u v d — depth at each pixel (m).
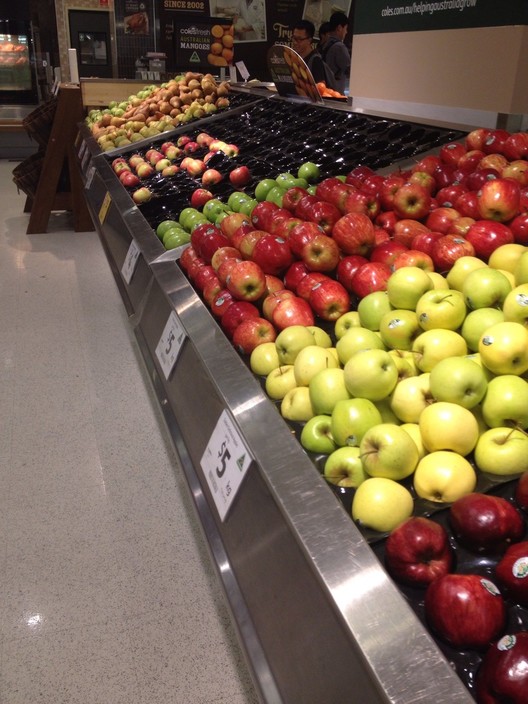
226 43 5.65
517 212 1.43
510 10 2.09
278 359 1.28
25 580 1.84
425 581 0.75
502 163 1.81
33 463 2.35
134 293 2.10
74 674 1.57
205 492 1.25
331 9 6.44
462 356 1.05
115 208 2.66
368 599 0.69
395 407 1.03
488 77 2.23
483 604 0.67
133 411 2.70
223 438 1.12
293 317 1.33
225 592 1.05
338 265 1.47
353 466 0.93
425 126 2.48
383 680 0.61
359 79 3.11
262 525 0.94
